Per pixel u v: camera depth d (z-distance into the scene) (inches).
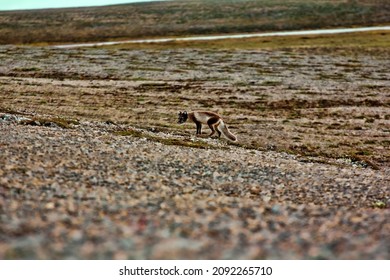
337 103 7603.4
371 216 1929.1
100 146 3282.5
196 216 1675.7
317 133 5728.3
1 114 4500.5
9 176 2078.0
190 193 2233.0
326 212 1995.6
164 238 1320.1
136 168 2704.2
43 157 2608.3
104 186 2142.0
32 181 2038.6
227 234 1419.8
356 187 2955.2
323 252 1283.2
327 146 5073.8
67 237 1268.5
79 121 5027.1
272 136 5467.5
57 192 1899.6
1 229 1299.2
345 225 1699.1
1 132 3408.0
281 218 1795.0
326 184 2989.7
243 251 1248.2
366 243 1391.5
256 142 5088.6
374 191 2854.3
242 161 3572.8
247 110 7066.9
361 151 4886.8
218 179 2746.1
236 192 2436.0
